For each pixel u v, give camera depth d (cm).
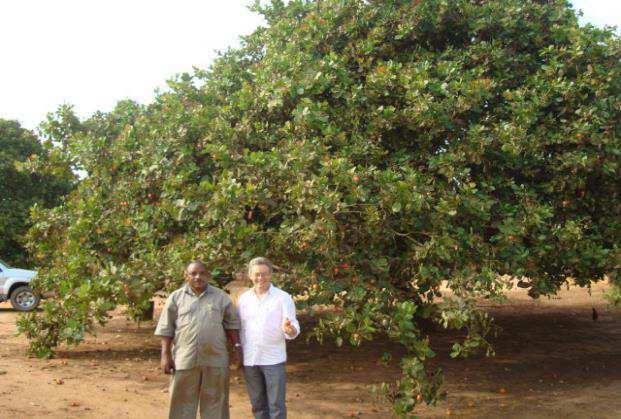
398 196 604
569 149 774
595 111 740
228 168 706
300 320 1314
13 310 1598
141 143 861
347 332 625
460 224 693
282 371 479
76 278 762
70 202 925
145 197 810
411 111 715
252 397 480
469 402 679
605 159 736
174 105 835
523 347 1034
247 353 478
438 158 707
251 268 486
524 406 661
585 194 811
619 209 798
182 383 468
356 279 626
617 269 724
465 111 768
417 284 691
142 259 712
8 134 2245
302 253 650
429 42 893
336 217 627
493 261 652
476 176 768
